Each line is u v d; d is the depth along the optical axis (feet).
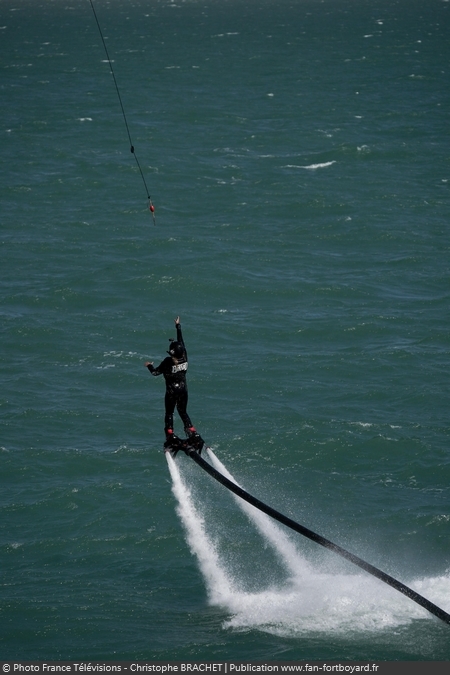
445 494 439.22
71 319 653.71
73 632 341.21
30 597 363.56
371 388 545.03
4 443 483.51
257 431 494.59
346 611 349.82
